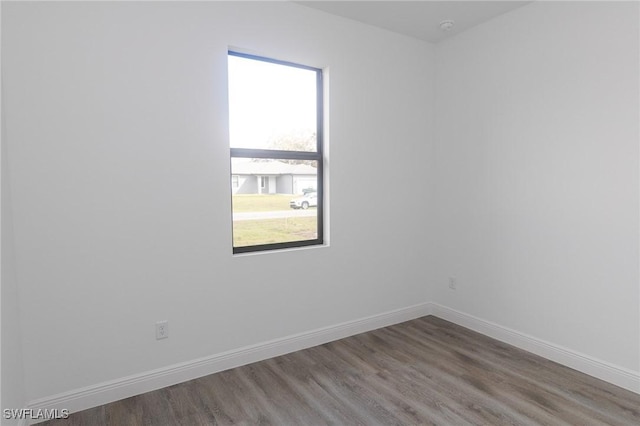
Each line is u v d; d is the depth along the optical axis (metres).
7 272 1.75
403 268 3.50
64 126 2.03
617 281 2.37
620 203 2.34
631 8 2.24
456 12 2.92
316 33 2.85
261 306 2.73
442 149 3.53
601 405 2.16
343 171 3.07
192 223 2.43
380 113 3.24
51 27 1.97
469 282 3.33
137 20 2.19
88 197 2.11
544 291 2.76
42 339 2.03
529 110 2.80
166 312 2.38
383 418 2.06
